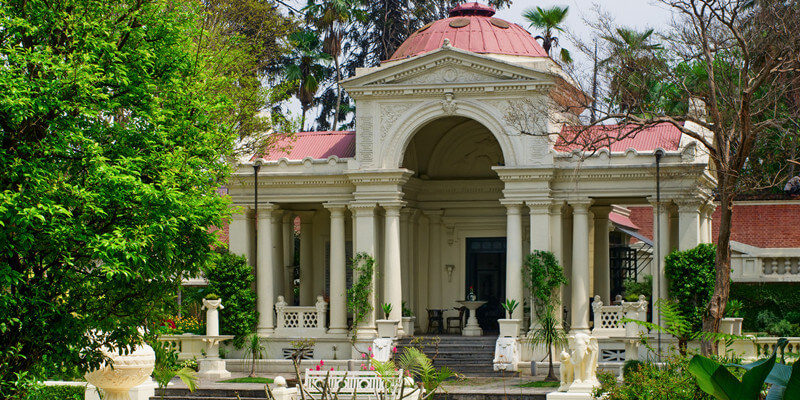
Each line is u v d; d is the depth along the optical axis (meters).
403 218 43.12
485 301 42.00
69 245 18.77
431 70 39.91
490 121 39.38
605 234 43.44
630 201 41.78
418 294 44.97
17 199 17.95
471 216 44.94
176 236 20.84
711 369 15.88
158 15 21.45
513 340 37.81
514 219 39.25
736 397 15.70
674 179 38.09
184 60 21.97
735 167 29.73
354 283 40.59
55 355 19.61
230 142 24.12
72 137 18.83
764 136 33.12
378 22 62.94
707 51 30.00
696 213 37.97
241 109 39.84
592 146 32.12
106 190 18.94
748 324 40.56
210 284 40.88
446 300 45.06
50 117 19.17
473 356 38.25
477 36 42.12
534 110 38.69
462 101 39.66
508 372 37.06
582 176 38.91
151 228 19.31
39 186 18.30
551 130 39.22
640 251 53.56
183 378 23.36
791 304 40.19
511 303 38.84
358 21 63.09
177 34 21.59
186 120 21.75
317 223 45.78
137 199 19.22
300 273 45.69
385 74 40.16
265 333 41.38
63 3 19.83
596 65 31.98
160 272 20.95
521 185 39.09
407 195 43.62
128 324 20.66
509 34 42.59
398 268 40.34
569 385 27.94
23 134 19.30
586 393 26.92
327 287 45.62
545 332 36.59
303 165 41.50
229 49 38.50
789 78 32.25
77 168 19.41
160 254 20.56
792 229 47.75
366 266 40.25
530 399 30.58
